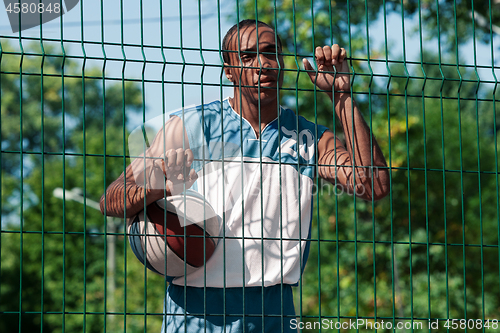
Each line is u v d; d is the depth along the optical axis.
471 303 12.71
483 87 14.89
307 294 12.61
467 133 13.63
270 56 2.88
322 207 12.20
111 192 2.67
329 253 12.34
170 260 2.62
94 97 25.31
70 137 25.05
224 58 3.03
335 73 2.65
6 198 23.84
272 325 2.80
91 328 20.34
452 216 12.94
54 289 21.31
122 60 2.38
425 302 12.13
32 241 22.19
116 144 24.59
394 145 12.16
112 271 17.89
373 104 11.48
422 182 12.62
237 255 2.77
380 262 12.27
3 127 25.73
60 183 23.75
